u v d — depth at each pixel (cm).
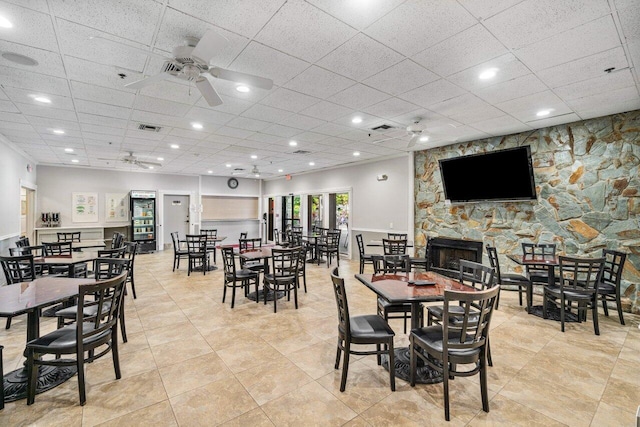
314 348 304
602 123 420
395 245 648
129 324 365
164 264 755
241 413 207
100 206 905
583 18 206
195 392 230
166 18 204
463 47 243
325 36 227
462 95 344
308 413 207
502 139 525
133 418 202
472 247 569
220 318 386
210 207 1134
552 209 469
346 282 585
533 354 292
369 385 240
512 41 235
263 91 330
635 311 399
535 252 485
